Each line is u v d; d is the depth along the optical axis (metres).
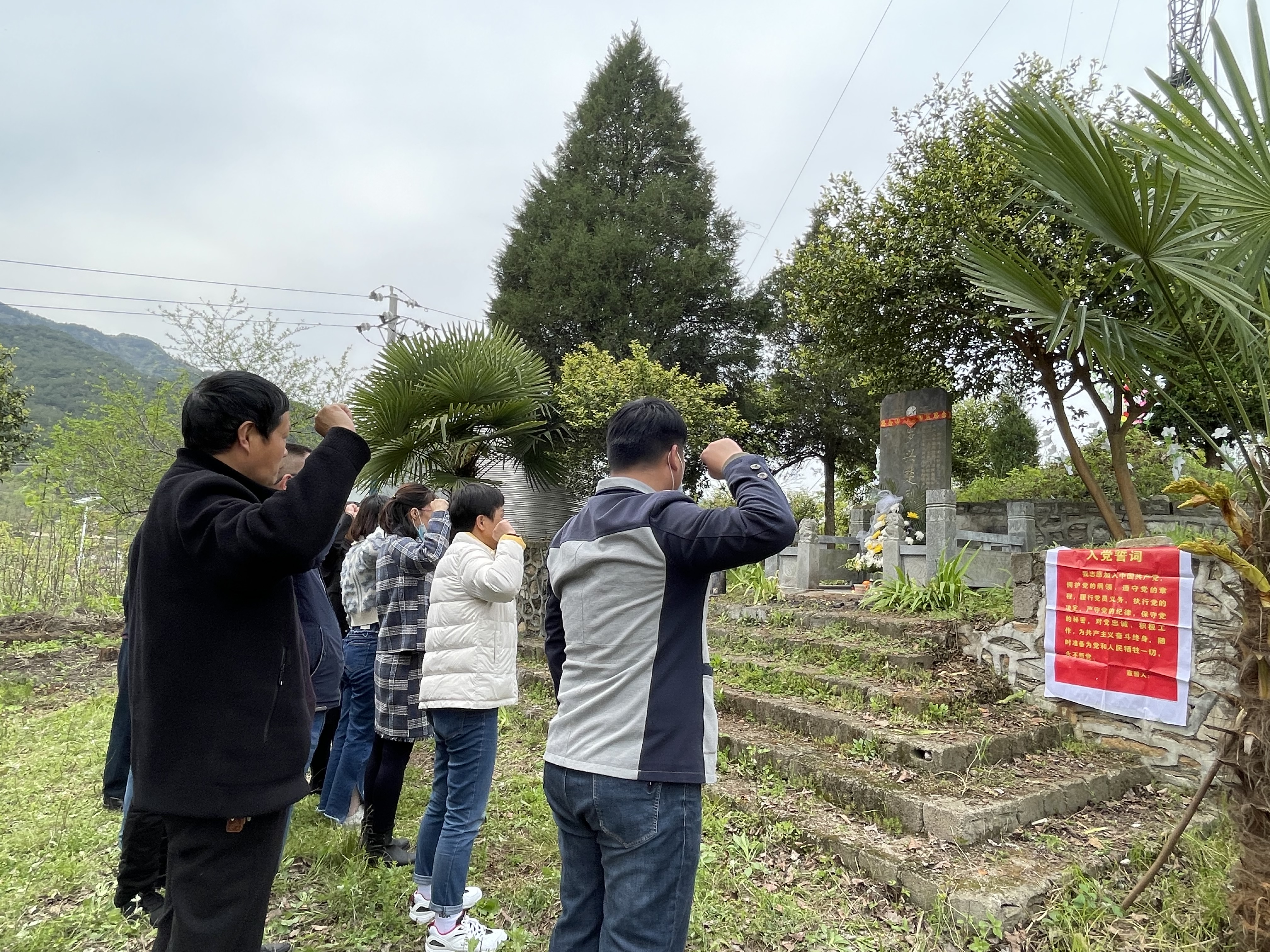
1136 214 2.84
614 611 1.72
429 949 2.62
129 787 2.44
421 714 3.26
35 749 5.16
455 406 7.90
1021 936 2.66
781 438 16.62
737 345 15.71
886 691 4.53
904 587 6.22
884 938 2.74
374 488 8.20
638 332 14.60
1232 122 2.52
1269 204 2.58
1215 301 2.73
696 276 14.81
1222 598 3.78
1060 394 7.45
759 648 5.97
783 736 4.42
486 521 2.96
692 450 11.91
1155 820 3.55
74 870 3.24
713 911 2.89
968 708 4.41
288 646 1.80
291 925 2.84
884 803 3.49
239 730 1.67
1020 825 3.37
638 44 16.81
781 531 1.64
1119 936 2.70
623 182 16.14
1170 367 3.45
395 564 3.35
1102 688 4.16
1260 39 2.48
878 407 15.22
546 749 1.83
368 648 3.66
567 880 1.82
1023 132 3.02
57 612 10.17
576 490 12.07
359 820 3.75
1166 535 5.42
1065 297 3.64
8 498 13.30
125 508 12.22
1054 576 4.46
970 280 4.02
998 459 14.14
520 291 15.57
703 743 1.70
